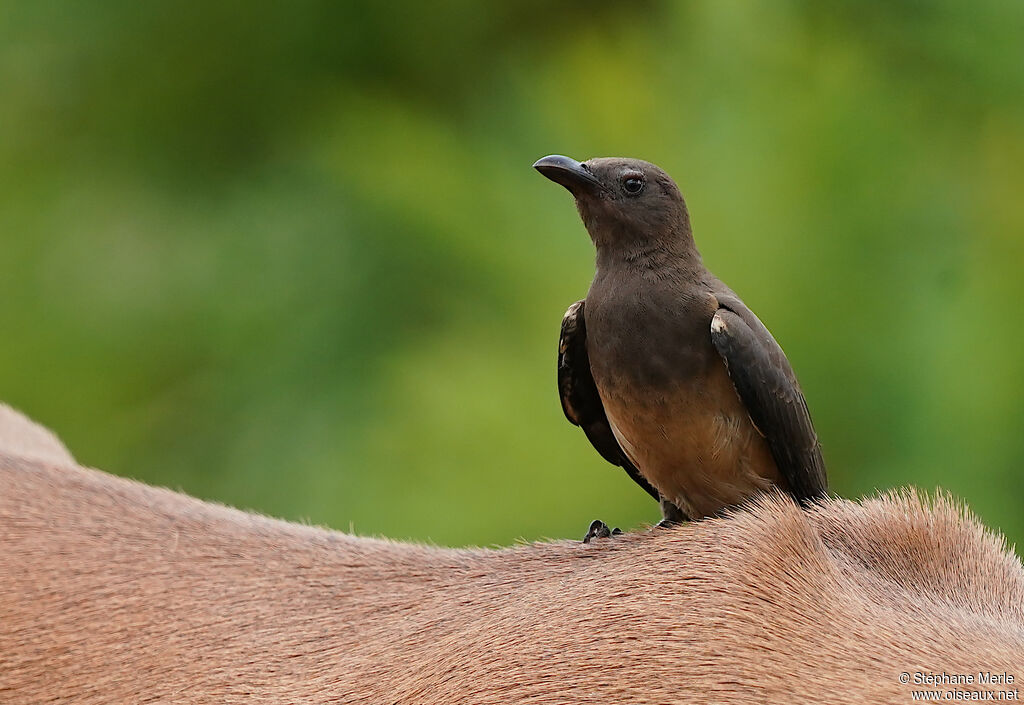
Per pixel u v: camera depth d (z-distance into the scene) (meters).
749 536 8.67
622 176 11.62
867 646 8.06
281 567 10.55
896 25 21.59
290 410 23.03
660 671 8.13
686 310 11.24
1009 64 21.06
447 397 18.81
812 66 19.83
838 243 17.88
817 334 17.25
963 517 9.81
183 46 28.06
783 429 11.12
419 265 22.44
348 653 9.58
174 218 27.11
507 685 8.39
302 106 28.02
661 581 8.59
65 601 10.38
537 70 23.22
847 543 9.55
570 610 8.66
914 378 16.91
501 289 19.91
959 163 19.59
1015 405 16.80
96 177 27.53
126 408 24.05
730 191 18.50
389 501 18.67
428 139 22.64
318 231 24.88
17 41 28.08
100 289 25.66
